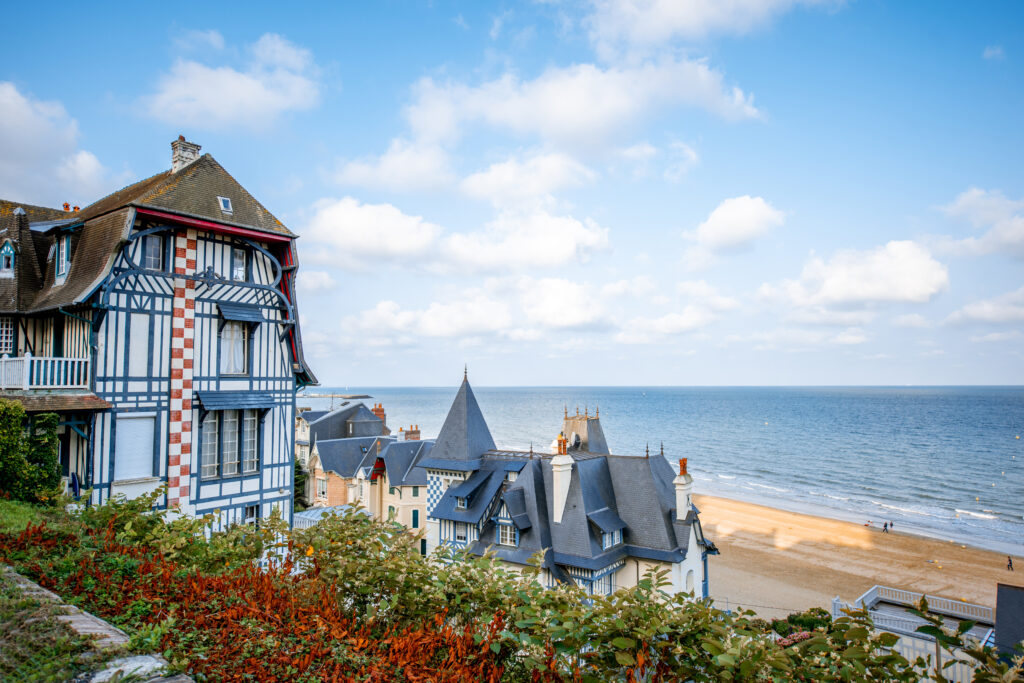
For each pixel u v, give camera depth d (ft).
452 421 103.24
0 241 66.03
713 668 18.47
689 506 87.35
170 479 61.77
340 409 206.28
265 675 19.25
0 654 18.12
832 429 546.67
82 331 58.49
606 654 20.21
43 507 40.63
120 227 59.06
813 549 173.06
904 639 72.18
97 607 23.73
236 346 69.21
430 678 20.44
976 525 208.85
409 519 146.10
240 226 67.67
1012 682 16.11
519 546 83.25
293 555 31.81
